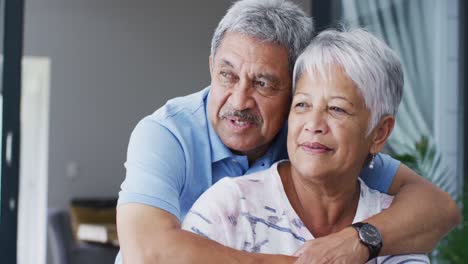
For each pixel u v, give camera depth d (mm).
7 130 3783
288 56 1628
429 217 1636
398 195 1684
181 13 7773
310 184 1564
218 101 1648
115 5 7680
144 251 1481
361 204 1645
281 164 1612
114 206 7207
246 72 1610
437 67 4012
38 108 7781
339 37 1519
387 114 1574
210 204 1525
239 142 1661
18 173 3811
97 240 5473
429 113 4012
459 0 4004
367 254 1521
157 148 1638
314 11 3854
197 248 1458
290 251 1522
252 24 1610
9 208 3803
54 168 7652
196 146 1701
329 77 1500
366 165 1653
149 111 7777
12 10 3773
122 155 7750
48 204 7656
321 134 1506
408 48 3982
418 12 3980
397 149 3967
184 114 1718
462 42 4008
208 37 7824
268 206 1541
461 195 3709
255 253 1468
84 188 7707
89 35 7656
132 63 7738
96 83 7691
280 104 1651
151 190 1576
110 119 7730
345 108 1502
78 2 7605
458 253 3395
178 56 7801
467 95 4000
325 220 1601
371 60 1507
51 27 7590
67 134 7668
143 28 7746
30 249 7836
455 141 4012
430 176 3736
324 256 1474
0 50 3807
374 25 3916
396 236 1566
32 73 7750
